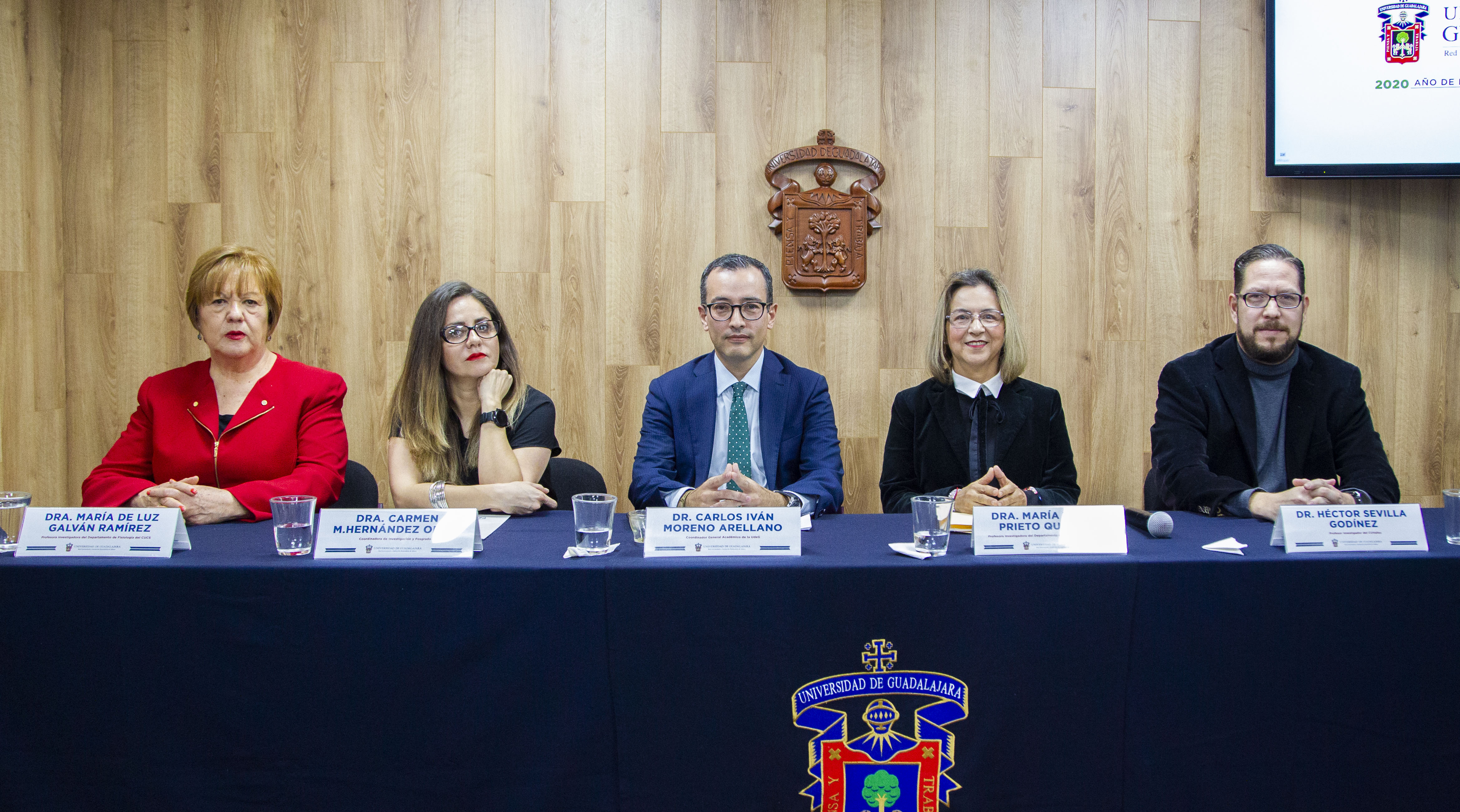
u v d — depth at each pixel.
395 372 2.92
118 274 2.88
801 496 1.76
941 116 2.96
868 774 1.21
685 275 2.95
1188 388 2.07
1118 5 2.97
